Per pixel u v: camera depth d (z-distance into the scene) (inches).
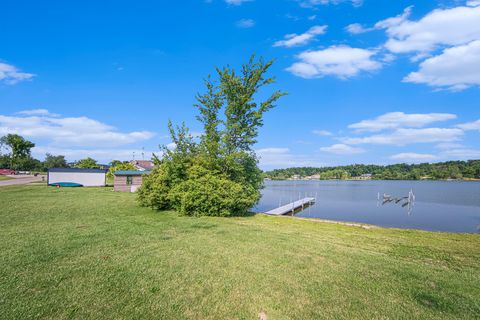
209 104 586.2
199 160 559.5
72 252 249.8
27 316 139.7
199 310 152.6
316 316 149.7
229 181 533.6
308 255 258.5
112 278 190.9
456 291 184.4
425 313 155.2
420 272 219.6
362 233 387.2
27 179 1927.9
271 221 478.9
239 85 575.2
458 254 278.7
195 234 339.0
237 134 569.6
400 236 370.6
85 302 156.3
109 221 422.6
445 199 1632.6
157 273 202.1
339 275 208.4
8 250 252.8
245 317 147.2
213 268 215.6
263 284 188.1
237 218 501.0
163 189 561.9
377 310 157.5
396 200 1512.1
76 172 1381.6
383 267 229.5
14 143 3545.8
